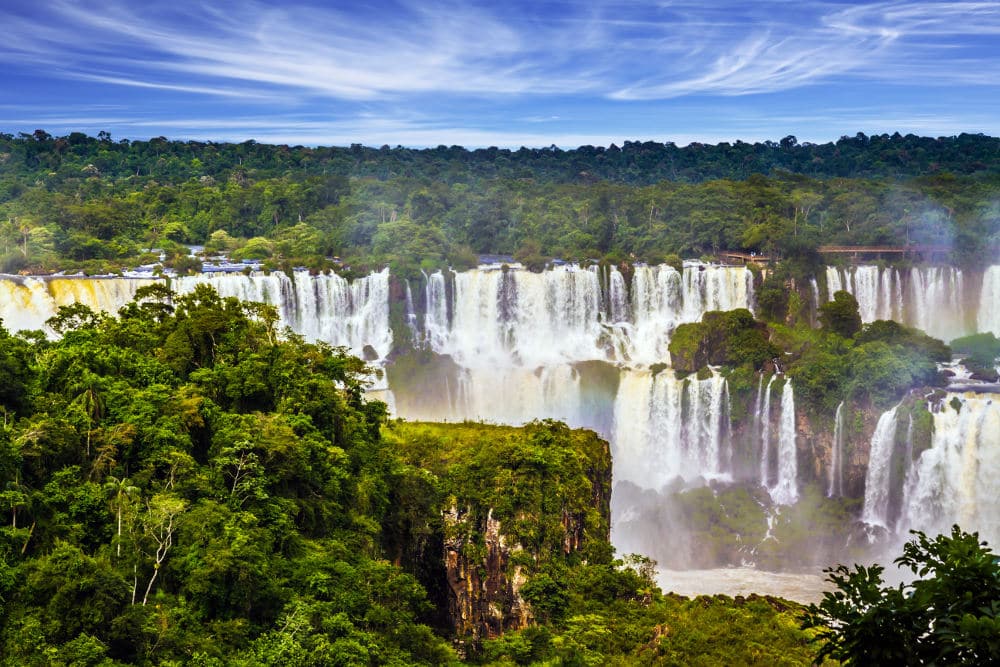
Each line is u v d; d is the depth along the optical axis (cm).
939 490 14212
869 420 14938
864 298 19375
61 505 7581
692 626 9681
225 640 7206
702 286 19225
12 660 6341
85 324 11075
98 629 6781
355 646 7362
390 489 10250
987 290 19400
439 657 8525
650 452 16838
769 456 15862
